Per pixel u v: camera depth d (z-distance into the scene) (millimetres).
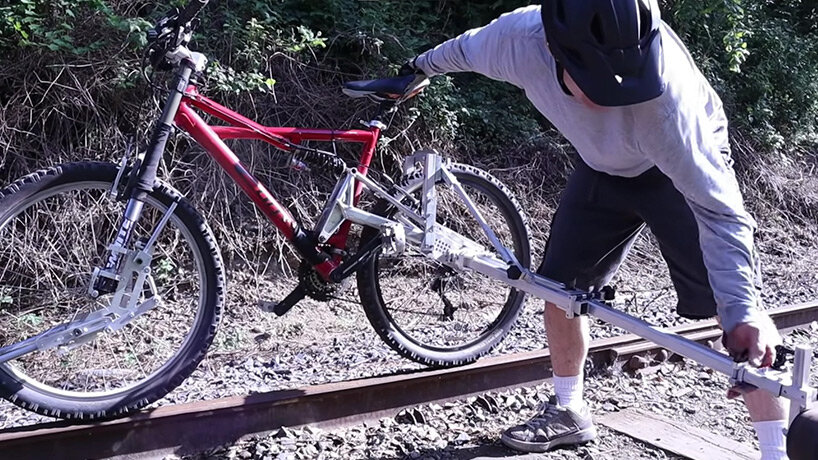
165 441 3156
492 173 7211
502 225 4477
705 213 2418
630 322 2859
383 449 3314
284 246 5918
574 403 3420
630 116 2576
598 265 3322
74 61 5641
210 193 5773
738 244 2338
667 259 3074
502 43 2924
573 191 3244
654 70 2285
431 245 3543
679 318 5410
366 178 3586
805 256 8016
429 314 4355
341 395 3490
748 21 9727
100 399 3051
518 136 7582
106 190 3170
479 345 3994
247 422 3309
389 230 3498
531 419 3418
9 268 4770
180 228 3199
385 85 3506
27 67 5539
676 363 4461
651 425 3617
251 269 5742
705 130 2453
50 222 4816
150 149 3107
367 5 7203
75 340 3006
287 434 3322
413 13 7617
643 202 3033
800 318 5414
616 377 4219
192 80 3279
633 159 2842
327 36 6906
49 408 2959
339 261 3596
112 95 5758
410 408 3627
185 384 3936
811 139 10406
